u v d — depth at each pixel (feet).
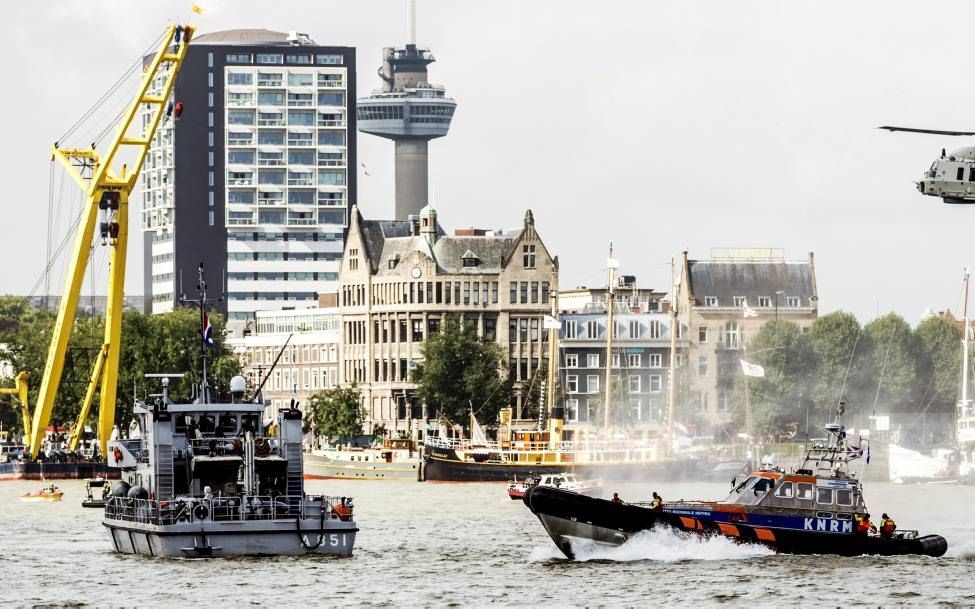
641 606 602.03
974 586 639.35
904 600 613.11
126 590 636.48
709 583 643.45
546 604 605.31
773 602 608.60
